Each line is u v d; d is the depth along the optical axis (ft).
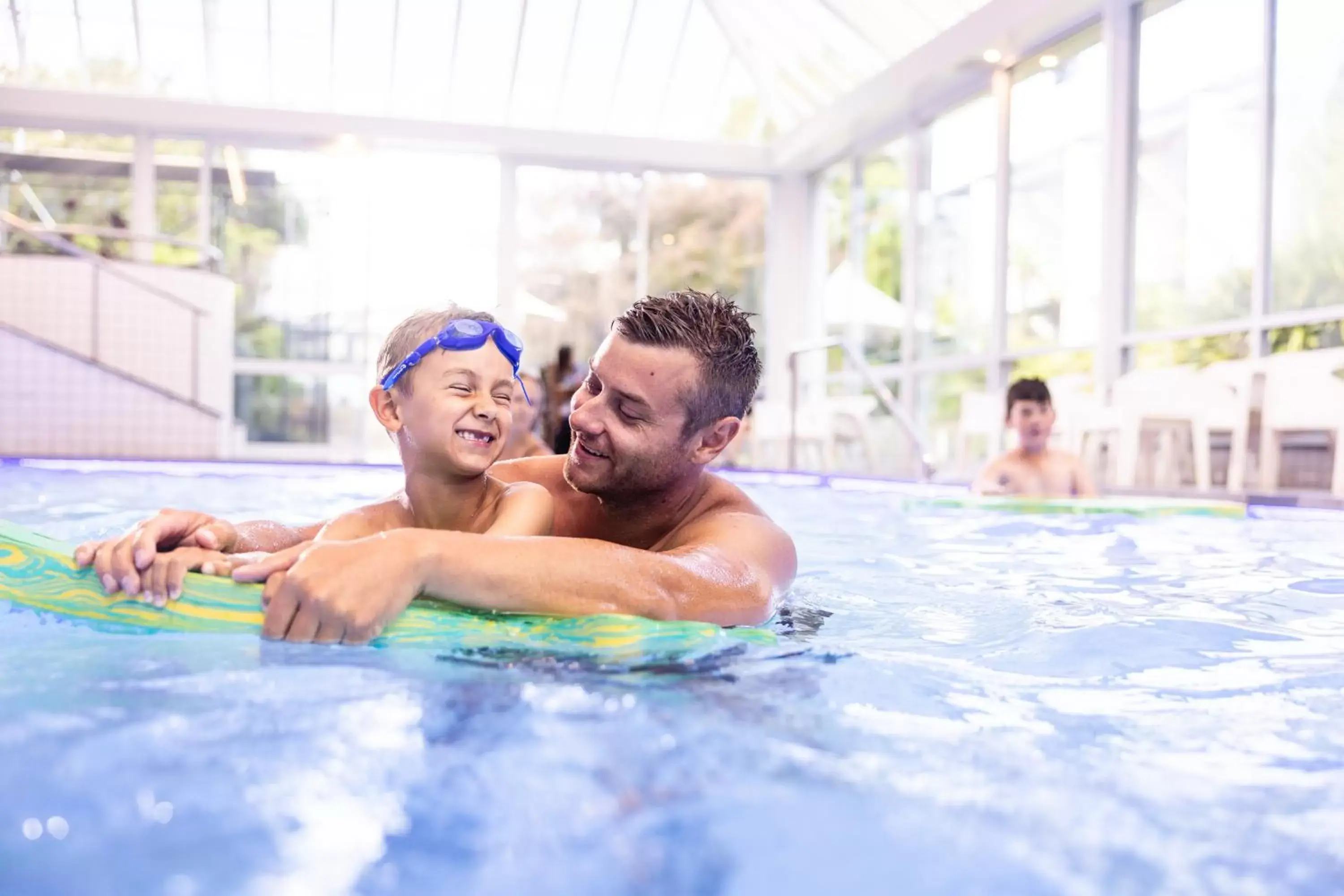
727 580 5.52
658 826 2.92
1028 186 31.40
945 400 35.55
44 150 38.65
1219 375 20.85
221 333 35.17
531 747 3.48
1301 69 22.58
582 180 43.34
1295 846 2.91
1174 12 25.85
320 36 41.01
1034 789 3.29
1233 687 4.75
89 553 5.00
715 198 44.88
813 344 25.40
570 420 5.96
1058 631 6.01
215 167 39.78
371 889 2.50
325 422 40.78
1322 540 11.53
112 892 2.42
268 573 4.97
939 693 4.44
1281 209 22.98
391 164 41.24
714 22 42.55
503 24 41.60
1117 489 20.94
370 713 3.76
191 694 3.92
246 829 2.78
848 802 3.12
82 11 39.14
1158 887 2.65
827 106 39.06
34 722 3.53
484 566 4.89
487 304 42.39
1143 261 26.91
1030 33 29.45
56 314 32.45
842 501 17.35
